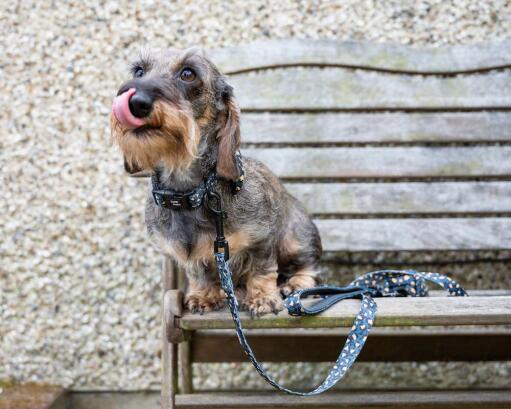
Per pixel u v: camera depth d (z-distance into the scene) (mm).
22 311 1724
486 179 1667
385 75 1617
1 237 1724
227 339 1577
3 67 1725
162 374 1379
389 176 1608
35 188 1728
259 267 1325
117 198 1729
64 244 1729
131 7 1732
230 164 1253
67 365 1725
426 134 1610
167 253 1332
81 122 1729
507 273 1729
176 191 1262
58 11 1729
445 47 1619
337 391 1624
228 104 1272
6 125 1725
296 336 1586
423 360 1585
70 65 1729
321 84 1614
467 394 1362
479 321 1205
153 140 1204
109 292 1729
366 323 1202
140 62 1293
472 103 1609
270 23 1725
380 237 1602
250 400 1349
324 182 1642
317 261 1506
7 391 1666
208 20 1731
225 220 1275
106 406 1736
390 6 1722
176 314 1232
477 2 1720
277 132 1605
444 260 1728
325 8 1723
